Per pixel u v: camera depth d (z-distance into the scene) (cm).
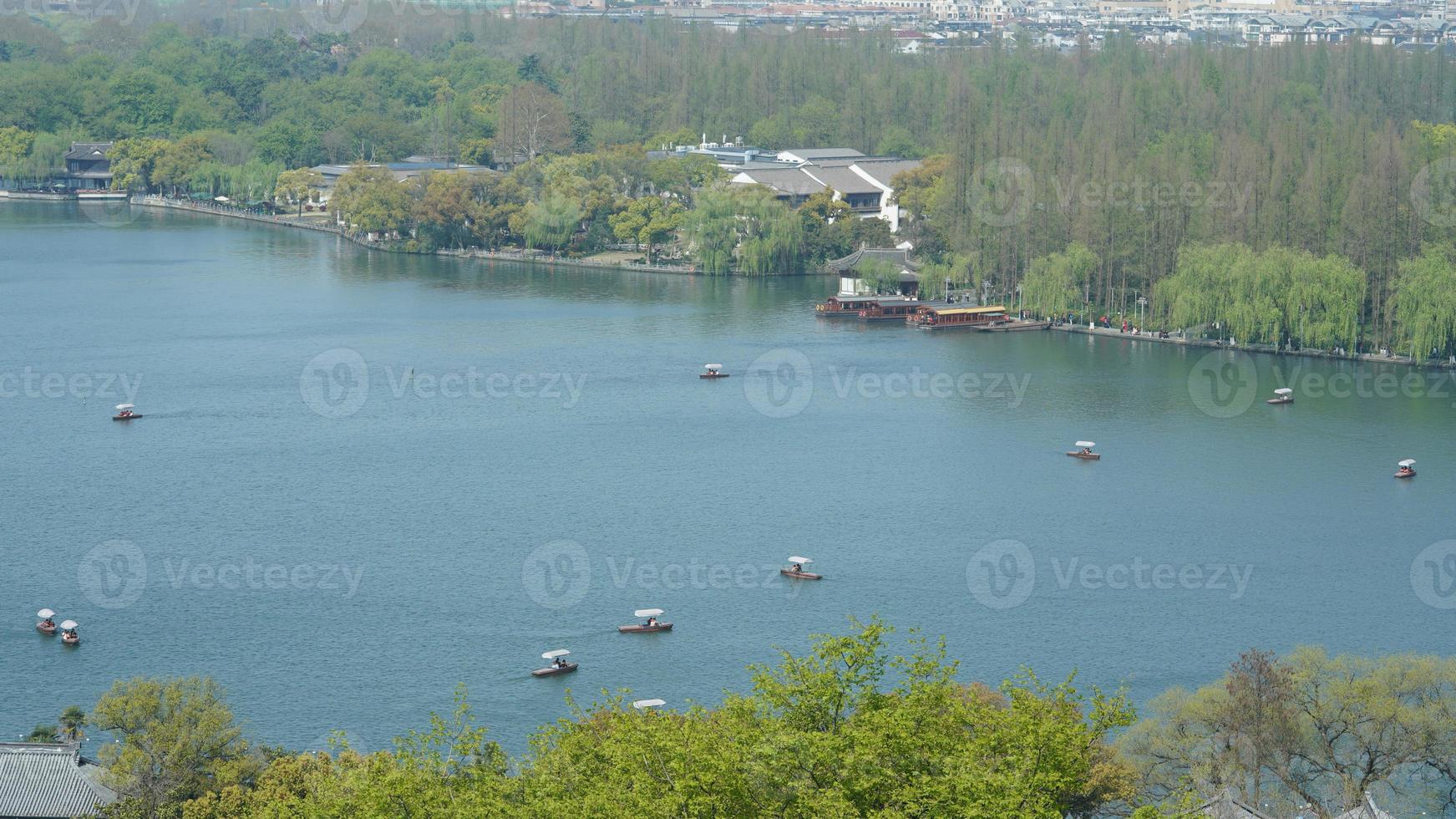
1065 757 9038
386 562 17350
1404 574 17350
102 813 11562
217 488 19875
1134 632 15738
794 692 9400
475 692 14325
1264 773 12325
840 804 8406
